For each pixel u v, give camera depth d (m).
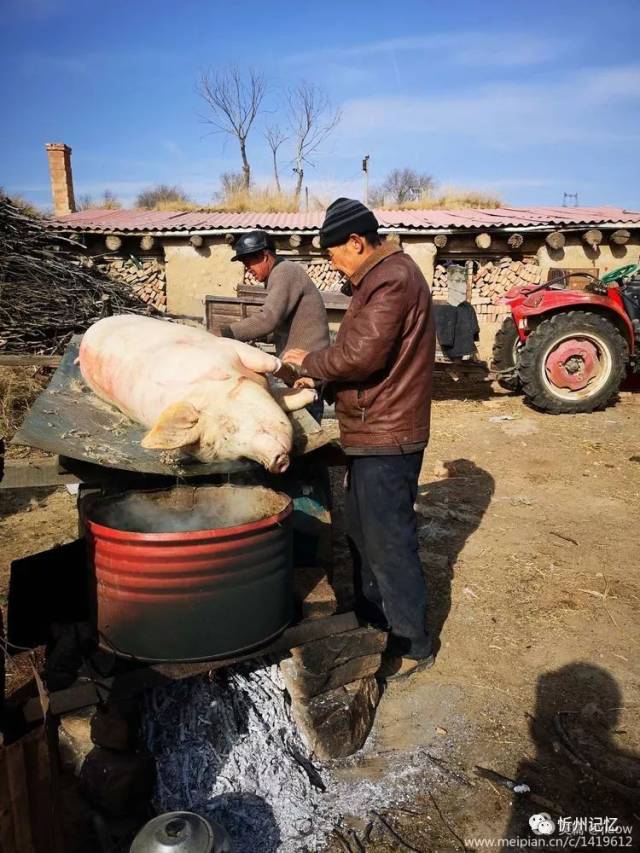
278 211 14.70
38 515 4.85
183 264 10.80
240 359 2.61
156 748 2.23
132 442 2.52
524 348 7.70
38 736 1.70
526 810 2.23
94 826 2.02
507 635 3.30
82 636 2.30
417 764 2.44
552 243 10.16
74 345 3.55
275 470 2.27
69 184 16.30
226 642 2.07
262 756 2.32
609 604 3.60
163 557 1.93
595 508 5.02
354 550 3.02
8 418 5.31
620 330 7.95
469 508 5.00
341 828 2.16
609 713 2.71
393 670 2.96
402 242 10.41
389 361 2.62
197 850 1.63
